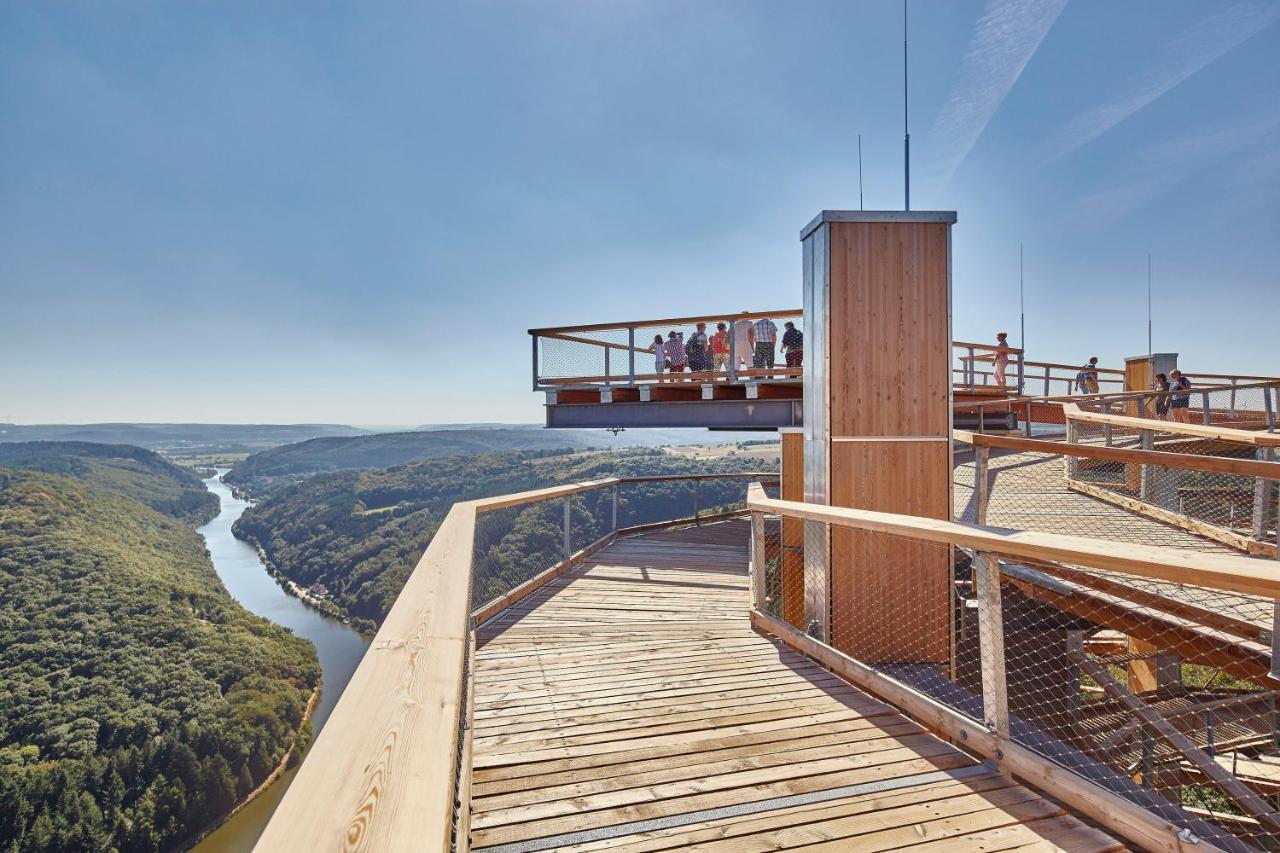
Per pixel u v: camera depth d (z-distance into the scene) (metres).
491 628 4.88
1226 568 1.91
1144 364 15.35
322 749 0.97
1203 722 5.99
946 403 4.70
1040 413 16.58
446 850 0.75
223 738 55.25
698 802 2.51
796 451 7.63
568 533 6.99
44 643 68.00
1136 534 6.30
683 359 10.97
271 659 72.94
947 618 4.61
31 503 108.12
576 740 3.05
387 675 1.28
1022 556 2.50
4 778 47.78
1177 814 2.22
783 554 7.67
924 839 2.26
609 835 2.31
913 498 4.68
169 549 129.88
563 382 11.50
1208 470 4.00
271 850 0.71
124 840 45.50
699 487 10.03
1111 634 7.97
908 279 4.72
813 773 2.72
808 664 4.07
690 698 3.54
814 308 4.93
